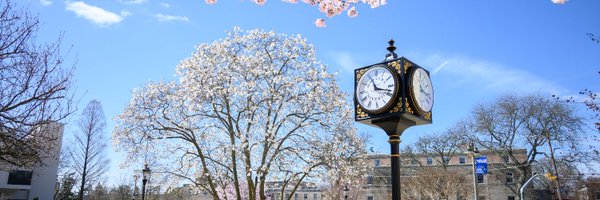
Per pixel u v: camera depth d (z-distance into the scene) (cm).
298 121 1942
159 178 2072
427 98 739
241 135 1825
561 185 5047
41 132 1095
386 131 706
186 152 1973
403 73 695
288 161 1950
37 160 1120
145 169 2028
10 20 990
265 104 1898
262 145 1897
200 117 2000
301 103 1927
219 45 2045
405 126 707
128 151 2012
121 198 5503
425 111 720
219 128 1969
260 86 1936
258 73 1952
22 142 988
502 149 4922
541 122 4528
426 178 4734
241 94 1881
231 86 1895
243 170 2030
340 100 2005
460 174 4919
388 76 703
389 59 725
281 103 1897
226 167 1944
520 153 5366
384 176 5888
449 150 5312
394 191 669
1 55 946
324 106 1945
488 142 4909
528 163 4691
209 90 1903
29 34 1026
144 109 2048
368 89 724
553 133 4438
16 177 4100
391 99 685
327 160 1906
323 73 2034
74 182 5009
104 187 6619
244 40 2077
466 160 5903
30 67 1004
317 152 1905
